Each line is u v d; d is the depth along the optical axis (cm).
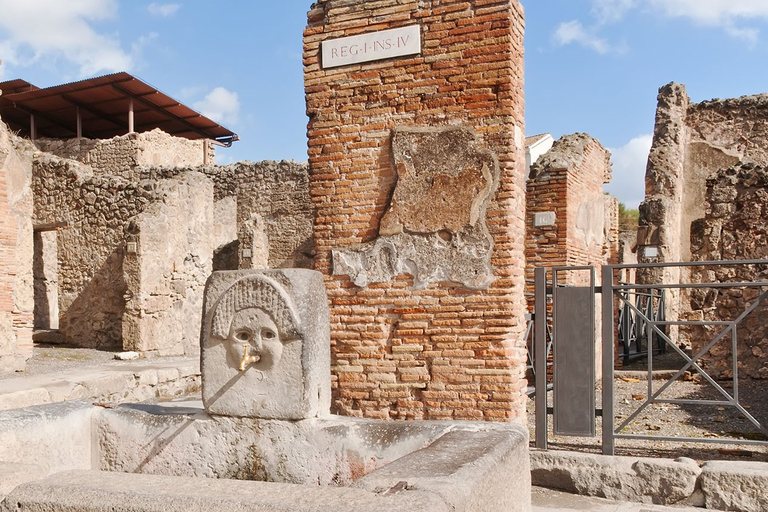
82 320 1393
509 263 570
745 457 593
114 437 448
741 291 995
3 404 748
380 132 609
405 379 592
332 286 618
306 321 418
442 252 587
